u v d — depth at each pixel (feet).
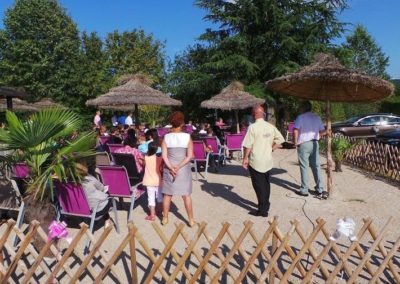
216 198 26.32
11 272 12.52
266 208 22.00
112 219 20.86
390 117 73.36
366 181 32.32
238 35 82.69
